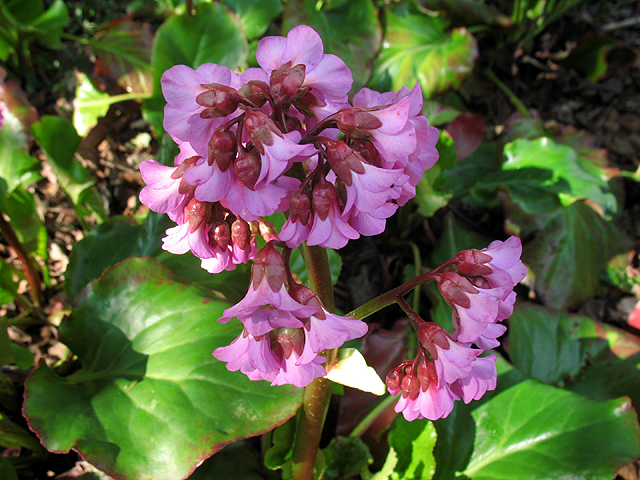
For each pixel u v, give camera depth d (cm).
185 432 23
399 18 51
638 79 58
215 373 25
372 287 45
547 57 59
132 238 38
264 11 49
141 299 29
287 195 15
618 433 27
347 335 15
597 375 35
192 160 15
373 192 14
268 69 15
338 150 14
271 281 15
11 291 39
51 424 24
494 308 16
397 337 37
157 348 27
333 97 15
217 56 41
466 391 19
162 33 40
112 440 23
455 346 17
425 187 39
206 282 34
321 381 22
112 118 52
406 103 14
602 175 45
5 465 29
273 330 16
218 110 14
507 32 57
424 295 44
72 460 34
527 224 42
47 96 56
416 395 18
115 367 27
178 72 14
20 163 38
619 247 45
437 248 44
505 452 29
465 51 46
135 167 51
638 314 42
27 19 55
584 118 57
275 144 13
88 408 25
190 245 16
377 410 31
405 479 28
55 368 36
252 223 18
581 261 43
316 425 24
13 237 38
